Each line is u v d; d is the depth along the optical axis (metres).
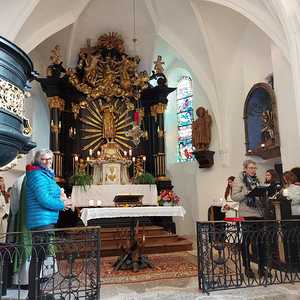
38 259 3.82
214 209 8.98
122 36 12.77
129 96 12.68
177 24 11.45
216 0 8.78
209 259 5.19
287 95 7.75
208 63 11.25
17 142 3.31
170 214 6.61
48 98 11.59
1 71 3.13
